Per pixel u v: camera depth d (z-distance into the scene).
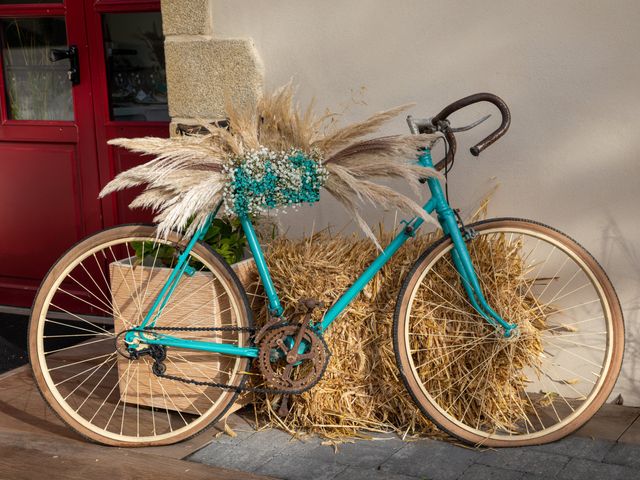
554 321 3.07
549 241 2.77
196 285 2.88
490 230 2.79
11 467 2.71
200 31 3.41
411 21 3.10
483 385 2.82
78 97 4.06
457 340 2.81
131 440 2.85
